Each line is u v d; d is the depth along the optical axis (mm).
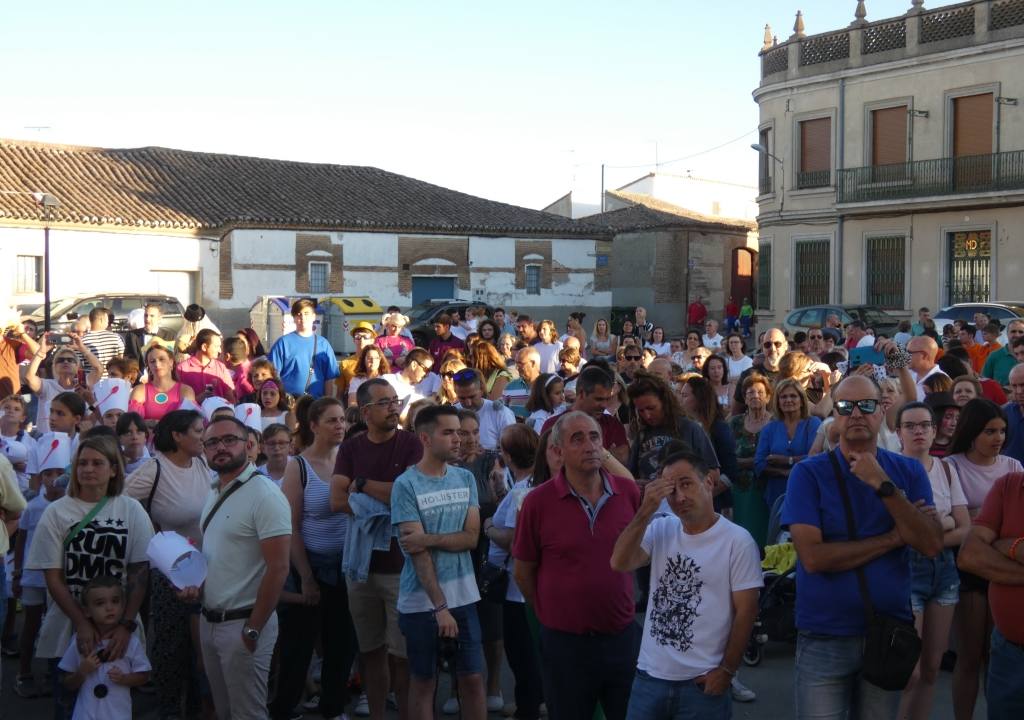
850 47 33094
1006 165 29719
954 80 30797
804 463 4883
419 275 38281
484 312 19516
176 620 6508
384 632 6645
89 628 6207
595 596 5180
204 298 34531
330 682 6863
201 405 10125
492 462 7445
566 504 5281
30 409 11617
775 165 35500
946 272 31500
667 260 44344
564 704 5266
